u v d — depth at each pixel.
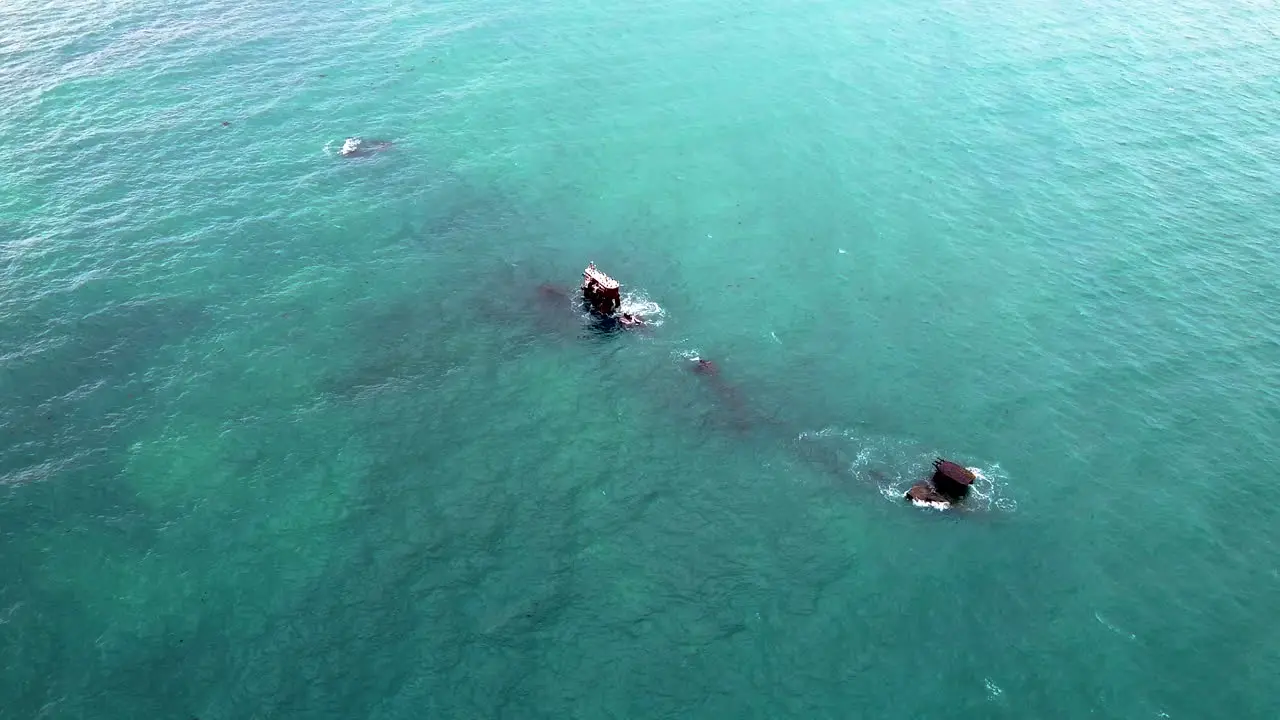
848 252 73.50
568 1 112.94
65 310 64.88
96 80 91.88
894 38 107.00
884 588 48.06
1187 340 65.00
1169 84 98.69
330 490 52.88
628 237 75.00
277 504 51.94
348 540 49.97
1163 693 43.16
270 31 103.56
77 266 68.88
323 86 93.62
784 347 64.31
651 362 62.75
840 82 97.31
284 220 75.06
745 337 65.12
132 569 48.16
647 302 68.19
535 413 58.47
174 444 55.50
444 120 89.38
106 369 60.56
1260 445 56.62
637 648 44.94
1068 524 51.69
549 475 54.19
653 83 96.19
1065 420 58.44
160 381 59.94
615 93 94.31
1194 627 46.22
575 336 64.94
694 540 50.56
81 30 101.38
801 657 44.69
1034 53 104.69
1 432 55.75
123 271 68.69
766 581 48.41
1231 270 71.75
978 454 56.09
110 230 72.50
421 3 111.38
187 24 103.94
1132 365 62.78
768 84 96.44
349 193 78.75
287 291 67.88
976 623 46.31
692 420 58.31
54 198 75.44
